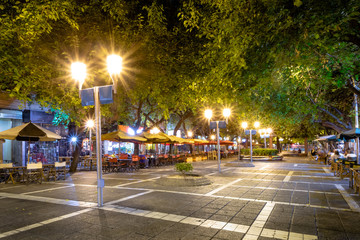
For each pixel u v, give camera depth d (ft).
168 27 37.01
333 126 66.74
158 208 20.89
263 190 29.04
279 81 23.52
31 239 14.43
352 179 30.78
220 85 22.02
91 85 31.96
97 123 22.15
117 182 36.04
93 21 33.37
